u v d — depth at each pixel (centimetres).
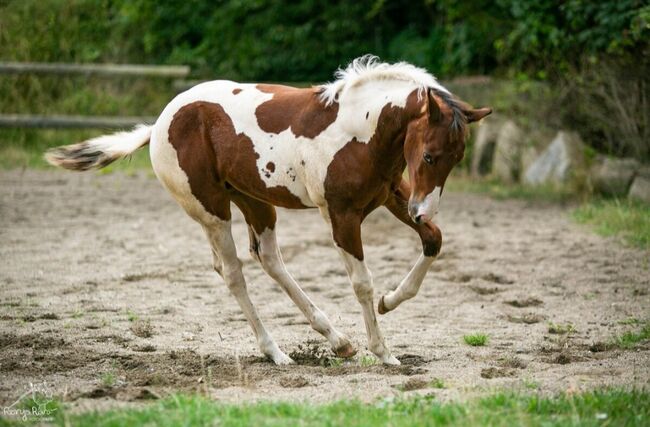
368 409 688
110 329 1003
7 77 2569
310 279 1280
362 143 832
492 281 1256
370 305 854
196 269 1327
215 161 908
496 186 2123
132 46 3078
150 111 2658
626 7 1798
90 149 985
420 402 706
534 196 1961
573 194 1939
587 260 1359
